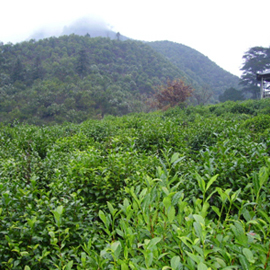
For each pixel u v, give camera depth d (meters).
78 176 3.47
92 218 2.92
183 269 1.30
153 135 5.95
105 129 7.88
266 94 26.45
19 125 9.02
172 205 1.43
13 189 3.14
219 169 3.11
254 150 3.66
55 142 6.48
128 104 51.56
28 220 2.22
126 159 3.77
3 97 48.53
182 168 3.67
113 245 1.26
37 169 4.32
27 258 2.16
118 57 89.12
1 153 5.56
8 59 67.75
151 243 1.25
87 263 1.83
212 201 2.90
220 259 1.23
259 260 1.28
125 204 1.69
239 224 1.38
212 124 6.91
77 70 68.50
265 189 2.33
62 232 2.24
